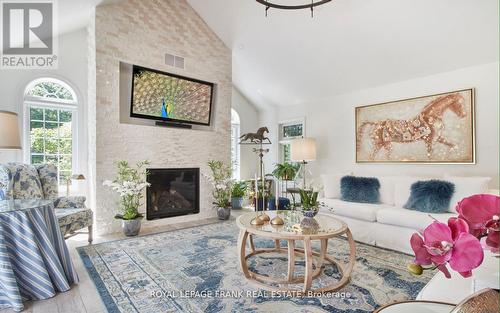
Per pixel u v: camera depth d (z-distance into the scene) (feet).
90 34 12.91
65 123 14.67
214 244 10.57
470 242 1.86
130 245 10.44
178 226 13.60
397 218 9.89
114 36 12.49
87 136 14.80
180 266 8.43
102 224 12.09
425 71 12.28
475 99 11.02
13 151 13.15
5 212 6.40
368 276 7.79
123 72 13.08
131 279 7.57
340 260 9.01
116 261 8.84
